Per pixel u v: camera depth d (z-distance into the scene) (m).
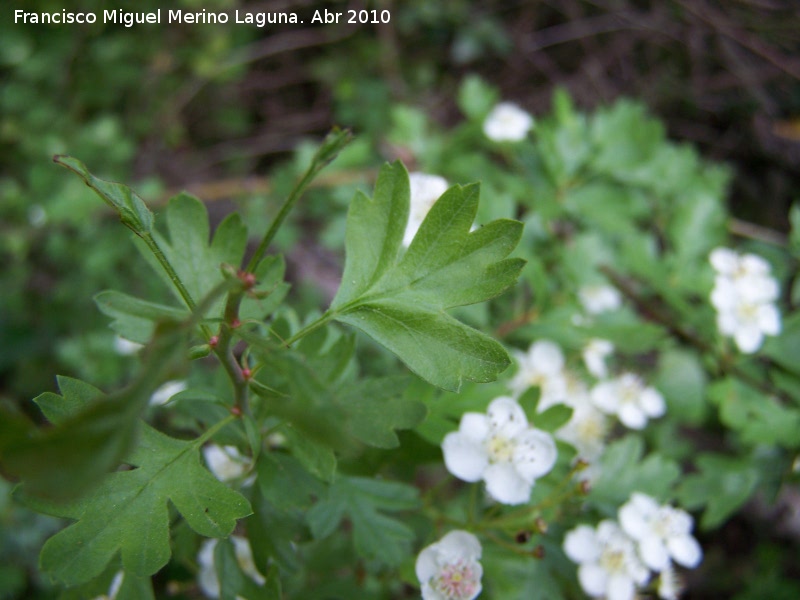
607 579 0.12
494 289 0.07
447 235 0.08
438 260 0.08
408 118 0.19
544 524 0.10
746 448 0.18
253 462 0.09
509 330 0.15
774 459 0.15
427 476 0.18
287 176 0.22
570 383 0.15
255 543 0.09
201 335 0.07
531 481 0.10
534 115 0.30
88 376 0.20
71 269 0.22
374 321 0.08
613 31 0.31
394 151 0.23
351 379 0.10
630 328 0.14
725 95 0.29
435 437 0.10
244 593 0.09
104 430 0.05
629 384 0.15
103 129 0.23
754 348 0.15
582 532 0.12
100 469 0.05
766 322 0.15
